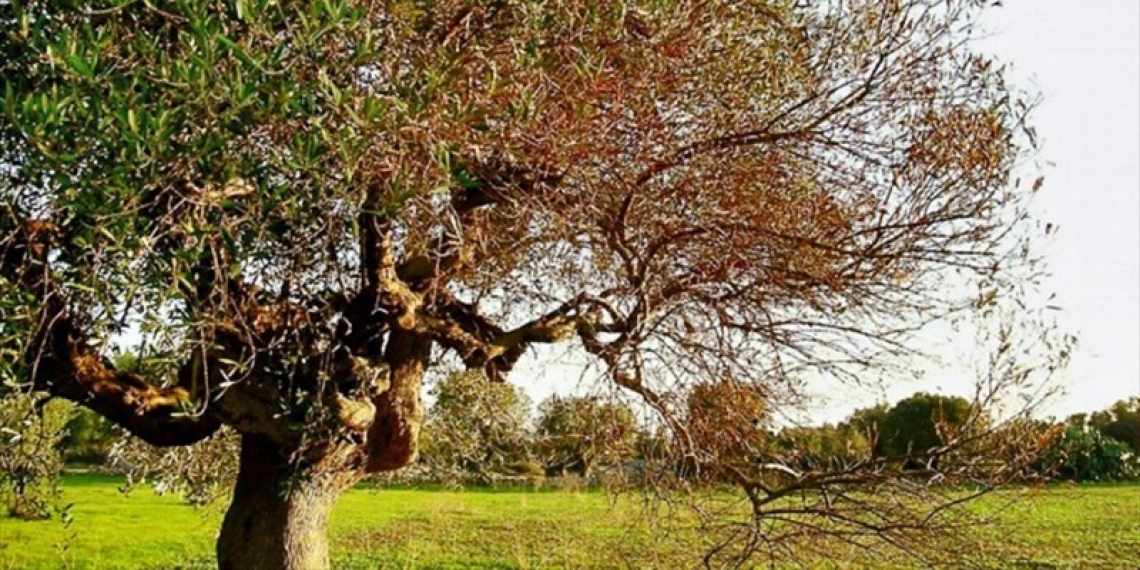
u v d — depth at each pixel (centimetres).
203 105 300
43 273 350
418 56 393
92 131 287
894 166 530
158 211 338
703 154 502
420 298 575
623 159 477
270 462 598
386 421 605
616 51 435
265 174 334
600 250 566
